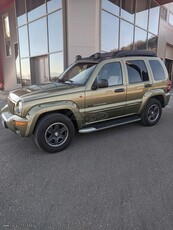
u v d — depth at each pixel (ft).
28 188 8.98
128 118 16.24
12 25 42.50
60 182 9.43
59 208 7.74
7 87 49.14
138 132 16.20
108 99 14.14
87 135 15.51
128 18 34.12
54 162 11.36
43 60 33.99
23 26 37.06
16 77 44.65
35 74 37.22
